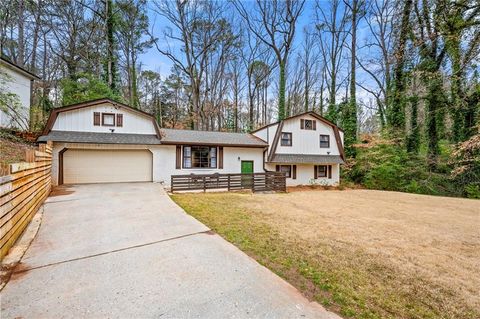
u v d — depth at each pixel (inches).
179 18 877.8
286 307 92.6
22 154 307.0
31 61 768.9
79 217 214.4
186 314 86.7
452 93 538.6
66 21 743.1
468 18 381.7
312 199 419.8
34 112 545.3
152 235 171.3
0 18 666.8
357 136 817.5
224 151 545.0
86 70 764.6
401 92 673.0
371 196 495.2
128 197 311.1
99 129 449.7
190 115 1013.2
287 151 600.4
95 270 119.0
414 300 105.9
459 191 550.6
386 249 171.2
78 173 434.9
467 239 206.2
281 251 151.4
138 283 107.4
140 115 484.1
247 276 116.0
